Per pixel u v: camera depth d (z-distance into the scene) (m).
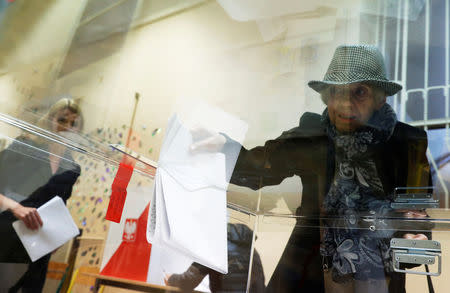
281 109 0.73
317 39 0.66
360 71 0.66
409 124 0.66
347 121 0.73
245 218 0.92
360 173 0.78
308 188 0.86
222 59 0.66
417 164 0.69
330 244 0.88
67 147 0.54
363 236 0.82
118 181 0.64
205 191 0.68
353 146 0.75
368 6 0.60
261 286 0.92
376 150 0.73
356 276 0.83
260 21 0.63
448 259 0.71
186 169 0.65
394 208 0.76
